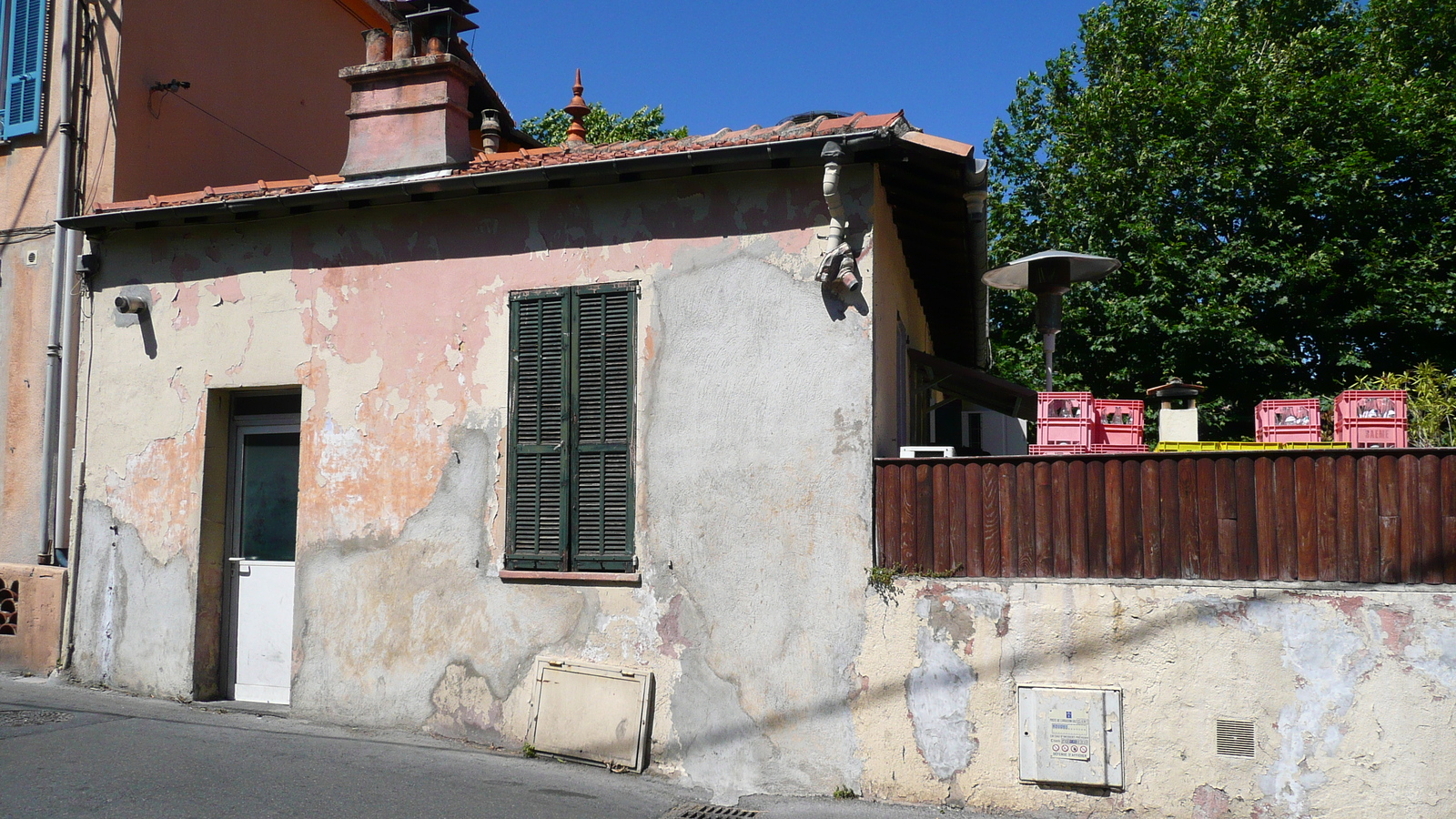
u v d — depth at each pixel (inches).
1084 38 770.2
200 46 358.9
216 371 292.4
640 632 242.2
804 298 235.5
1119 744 203.3
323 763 232.4
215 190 291.1
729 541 235.9
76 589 305.7
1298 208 613.3
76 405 316.8
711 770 231.1
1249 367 613.3
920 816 209.6
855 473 227.0
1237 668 198.5
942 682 215.9
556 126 1006.4
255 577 295.0
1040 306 300.4
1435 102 615.5
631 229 252.7
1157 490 208.7
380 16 451.8
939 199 253.6
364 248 278.8
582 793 220.2
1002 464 217.9
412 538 266.1
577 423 252.5
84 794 202.5
